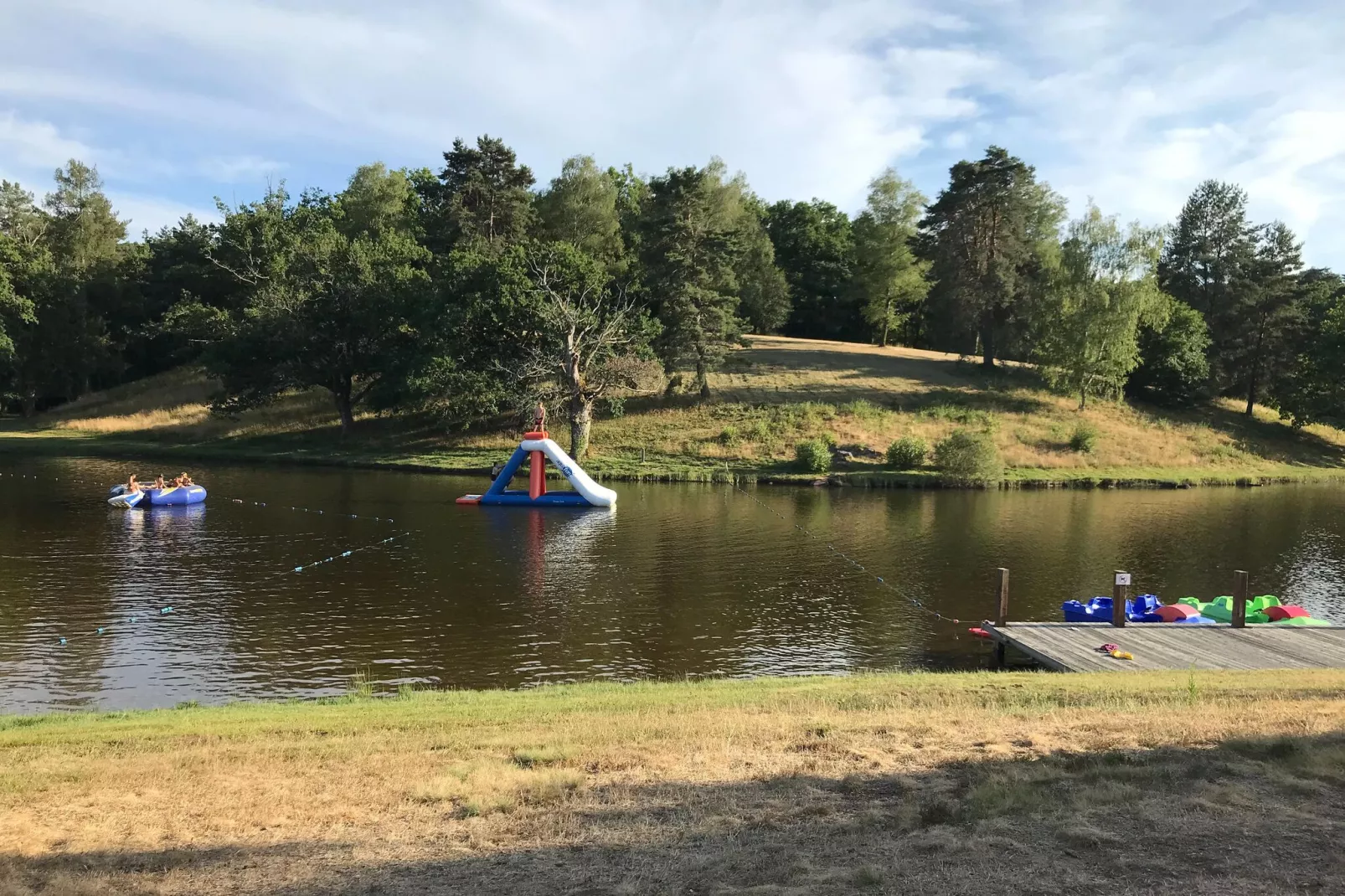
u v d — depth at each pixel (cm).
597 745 841
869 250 7350
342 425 5478
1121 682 1148
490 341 4844
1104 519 3225
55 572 2133
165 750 857
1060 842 569
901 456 4444
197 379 7112
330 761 809
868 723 905
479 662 1512
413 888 546
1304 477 4731
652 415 5178
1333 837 563
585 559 2373
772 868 554
